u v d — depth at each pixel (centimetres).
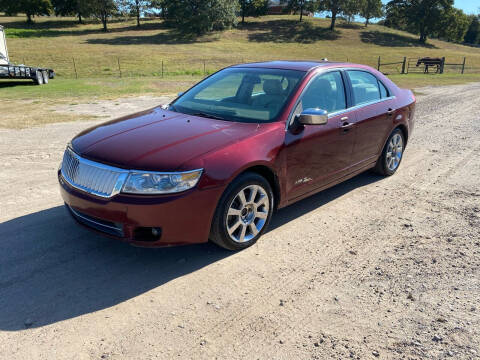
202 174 310
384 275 329
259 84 426
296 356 241
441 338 256
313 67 439
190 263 344
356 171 495
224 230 338
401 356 242
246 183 340
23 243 369
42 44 5912
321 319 276
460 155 686
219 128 360
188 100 443
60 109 1163
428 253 364
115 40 6925
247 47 7019
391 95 544
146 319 273
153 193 299
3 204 456
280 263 347
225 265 342
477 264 345
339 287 313
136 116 415
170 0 8262
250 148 341
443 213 452
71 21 10194
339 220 434
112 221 308
